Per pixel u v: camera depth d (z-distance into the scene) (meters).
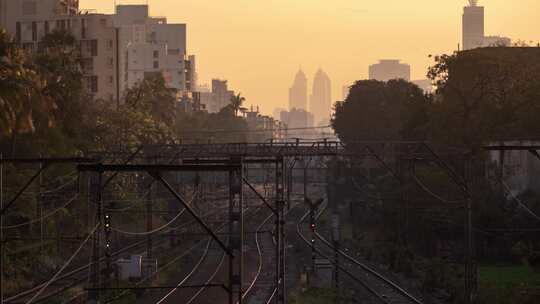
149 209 146.88
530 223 151.38
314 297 121.62
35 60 168.50
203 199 195.00
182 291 124.81
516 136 172.62
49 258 129.75
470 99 177.88
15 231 128.00
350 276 138.88
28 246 117.44
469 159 121.94
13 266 118.31
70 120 169.62
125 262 123.06
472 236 117.19
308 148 139.50
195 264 155.75
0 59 120.56
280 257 96.31
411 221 166.50
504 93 177.12
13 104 114.69
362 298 122.00
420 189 161.25
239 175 61.22
